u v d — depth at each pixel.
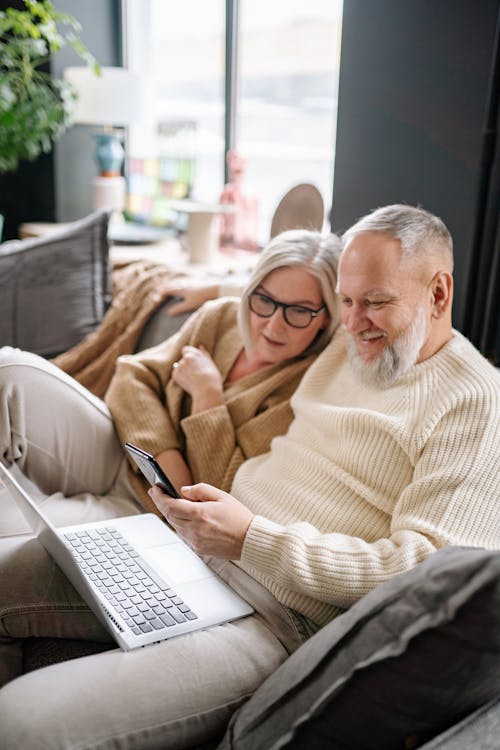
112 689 0.90
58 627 1.15
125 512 1.46
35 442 1.43
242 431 1.45
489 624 0.66
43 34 3.07
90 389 1.92
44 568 1.17
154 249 2.96
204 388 1.49
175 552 1.25
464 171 1.54
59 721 0.85
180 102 3.67
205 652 0.99
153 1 3.66
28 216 3.85
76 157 3.65
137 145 3.82
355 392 1.27
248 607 1.11
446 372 1.12
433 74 1.55
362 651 0.73
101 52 3.68
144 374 1.60
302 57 2.96
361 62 1.69
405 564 0.96
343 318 1.20
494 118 1.44
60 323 2.04
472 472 1.00
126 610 1.06
